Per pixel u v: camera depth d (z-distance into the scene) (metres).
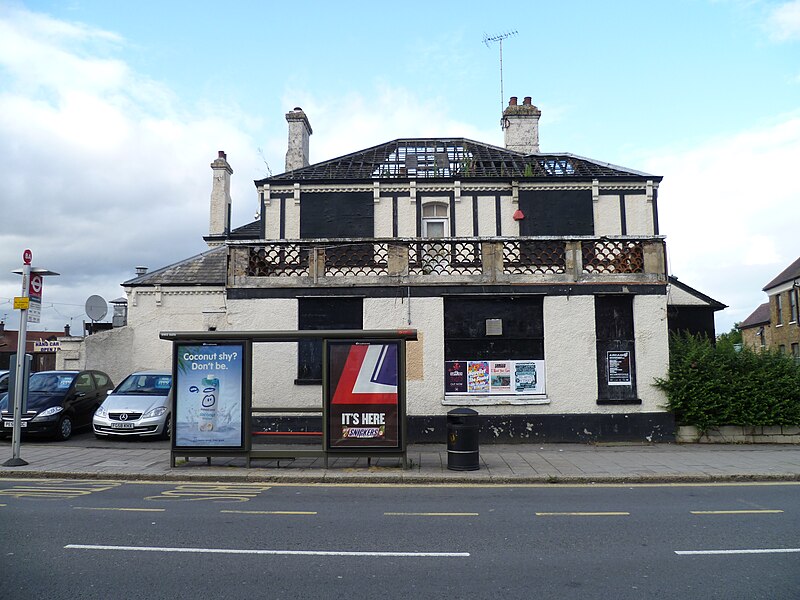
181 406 11.41
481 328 14.60
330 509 8.41
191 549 6.45
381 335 11.29
